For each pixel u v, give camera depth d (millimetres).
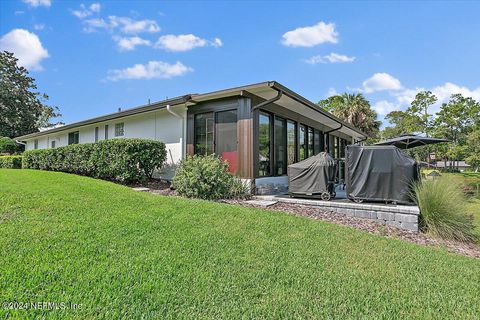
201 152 9008
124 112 10812
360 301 2592
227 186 7422
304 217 5820
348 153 6926
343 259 3592
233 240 3924
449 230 5633
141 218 4598
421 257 3916
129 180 8773
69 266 2820
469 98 30984
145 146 8914
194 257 3271
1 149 23281
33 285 2449
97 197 5848
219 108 8508
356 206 6391
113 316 2125
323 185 7168
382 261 3633
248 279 2855
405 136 10297
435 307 2568
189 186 7277
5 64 27641
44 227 3867
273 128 9250
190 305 2350
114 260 3039
